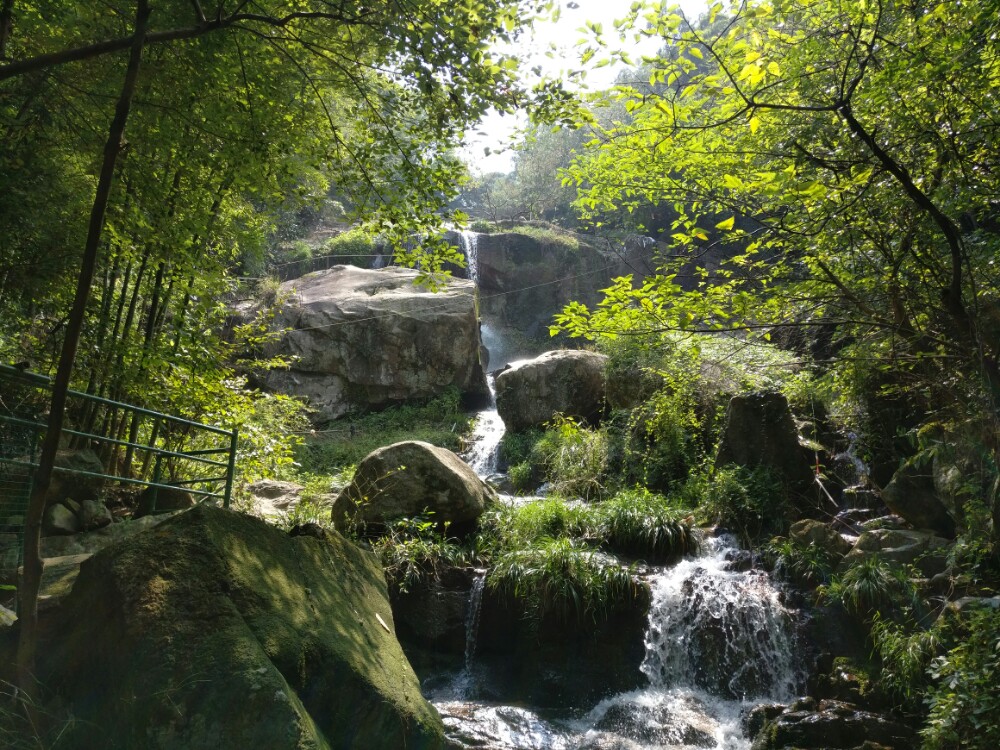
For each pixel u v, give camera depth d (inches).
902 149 241.9
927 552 326.0
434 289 293.4
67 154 252.5
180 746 110.3
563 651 343.9
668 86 229.3
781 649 327.0
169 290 346.6
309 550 167.2
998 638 226.1
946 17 228.5
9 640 135.0
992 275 255.4
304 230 1278.3
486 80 219.1
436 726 155.5
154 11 223.6
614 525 406.9
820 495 433.4
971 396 269.9
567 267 1240.8
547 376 692.7
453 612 364.5
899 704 280.5
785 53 249.0
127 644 118.0
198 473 414.6
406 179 279.0
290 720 115.3
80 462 306.8
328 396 817.5
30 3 219.5
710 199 300.2
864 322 249.0
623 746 288.0
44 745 117.5
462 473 428.8
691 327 272.7
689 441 517.0
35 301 270.1
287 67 274.4
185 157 278.4
